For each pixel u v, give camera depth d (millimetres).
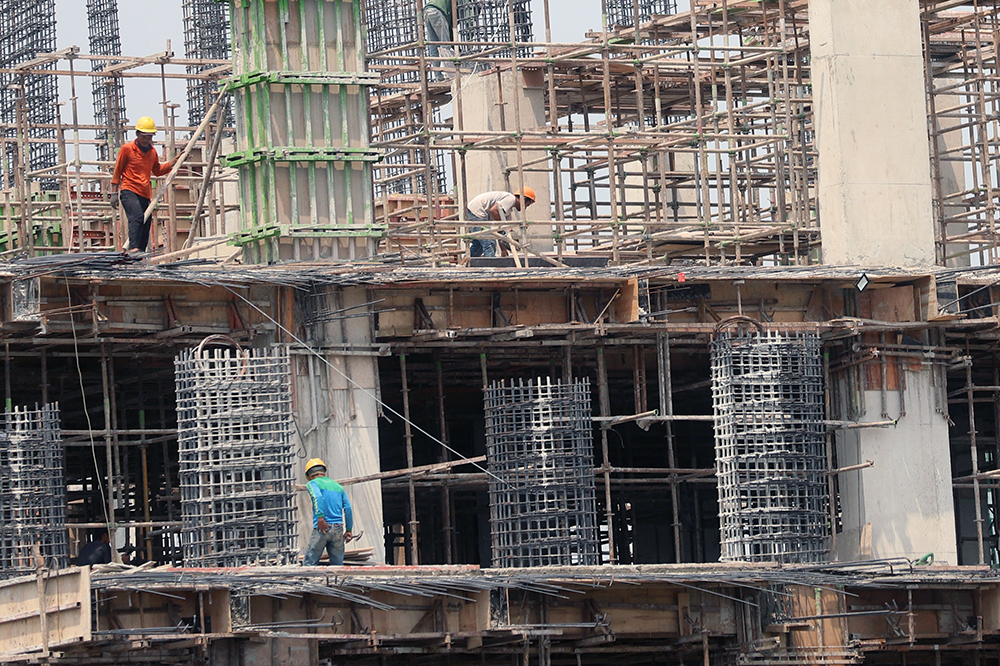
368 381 88312
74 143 105312
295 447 86250
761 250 112625
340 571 72438
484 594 75250
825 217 98812
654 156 125938
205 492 81438
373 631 74500
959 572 86062
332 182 91250
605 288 91500
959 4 109125
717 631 83750
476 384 104625
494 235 97000
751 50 101688
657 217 113312
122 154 89312
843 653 84938
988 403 116875
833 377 97500
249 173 91625
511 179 116938
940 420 96875
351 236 91562
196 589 68250
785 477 90750
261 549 80938
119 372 97000
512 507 87938
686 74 118312
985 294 99188
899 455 95688
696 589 81938
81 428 104875
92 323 82562
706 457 118875
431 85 116812
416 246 114875
